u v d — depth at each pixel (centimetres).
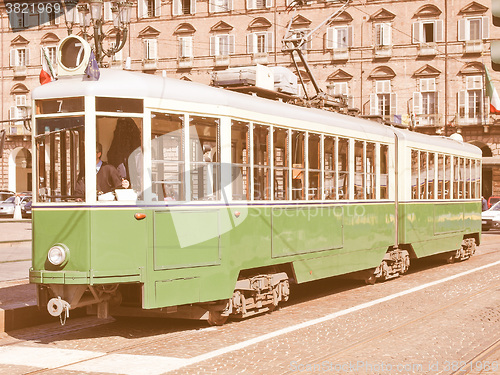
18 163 6081
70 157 935
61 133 941
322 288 1528
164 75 1016
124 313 1008
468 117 5012
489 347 901
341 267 1364
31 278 937
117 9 1780
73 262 921
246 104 1088
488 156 5272
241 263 1062
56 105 945
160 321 1109
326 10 5231
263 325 1057
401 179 1655
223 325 1060
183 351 873
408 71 5116
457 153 2031
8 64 5903
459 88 5028
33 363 820
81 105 931
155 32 5569
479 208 2252
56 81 957
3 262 1794
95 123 927
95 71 936
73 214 923
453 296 1353
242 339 948
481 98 4991
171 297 962
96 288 946
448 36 5034
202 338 957
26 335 1011
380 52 5144
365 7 5172
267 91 1237
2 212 4503
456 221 2017
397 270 1670
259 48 5359
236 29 5394
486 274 1745
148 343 926
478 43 4969
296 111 1223
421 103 5097
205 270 1004
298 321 1089
